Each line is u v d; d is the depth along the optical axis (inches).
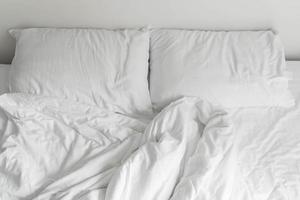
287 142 51.8
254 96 58.0
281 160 48.8
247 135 52.9
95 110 54.7
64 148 49.4
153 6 65.1
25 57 59.7
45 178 45.4
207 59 59.7
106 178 43.4
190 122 50.6
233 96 57.5
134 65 58.9
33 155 47.9
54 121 52.2
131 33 62.7
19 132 49.8
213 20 67.0
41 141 49.8
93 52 59.2
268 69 59.9
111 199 39.6
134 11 65.7
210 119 51.6
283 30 68.5
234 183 43.7
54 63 57.9
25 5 65.3
